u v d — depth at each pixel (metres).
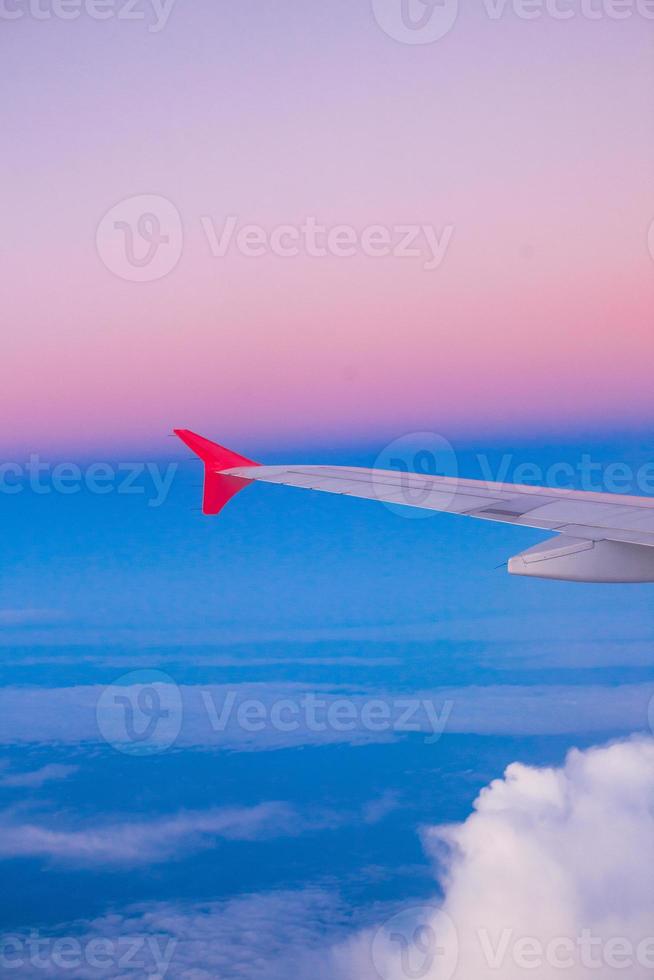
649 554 3.87
